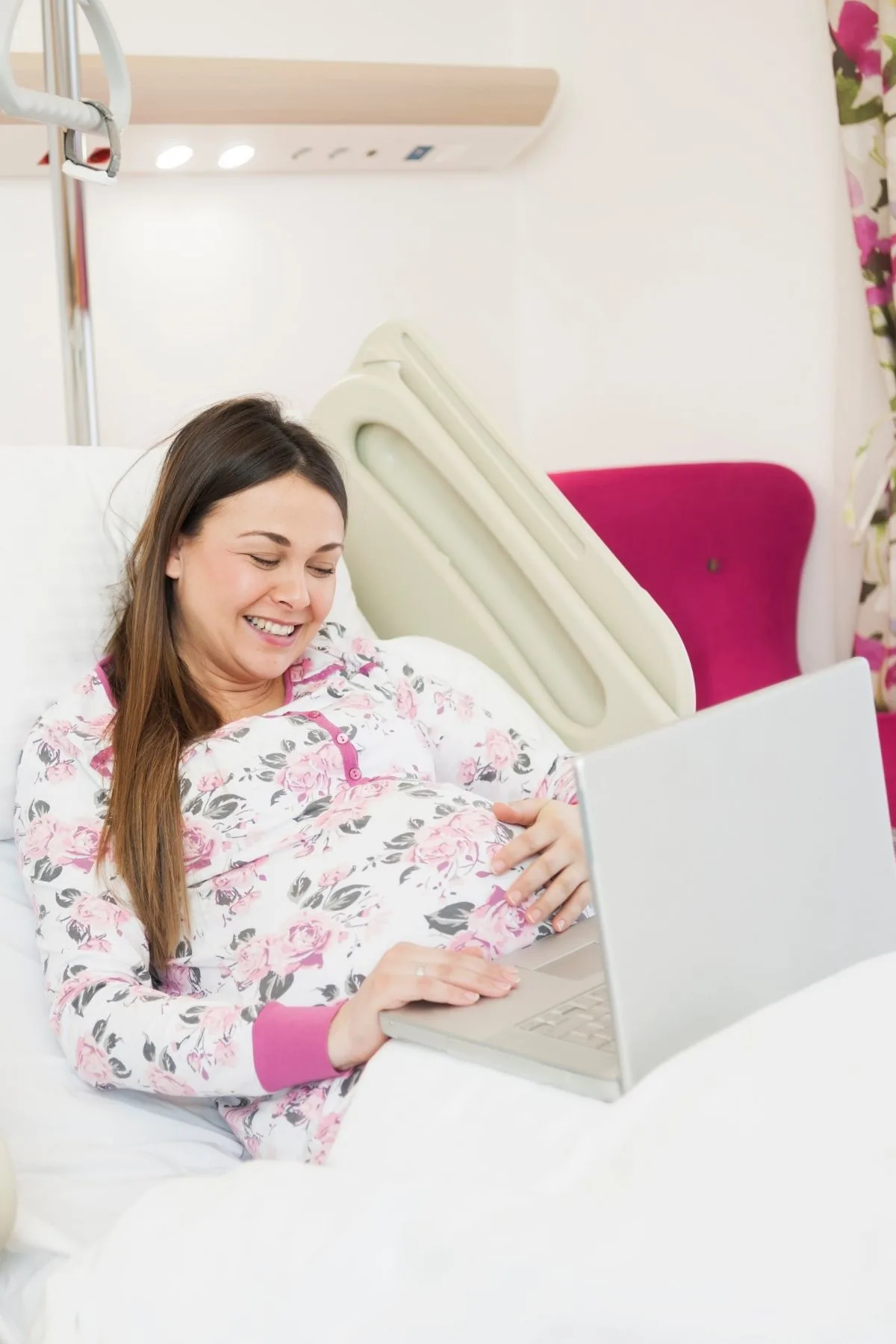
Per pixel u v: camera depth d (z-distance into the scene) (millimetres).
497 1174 1003
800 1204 807
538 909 1446
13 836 1650
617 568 2037
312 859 1472
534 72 3277
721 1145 869
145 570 1625
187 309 3227
